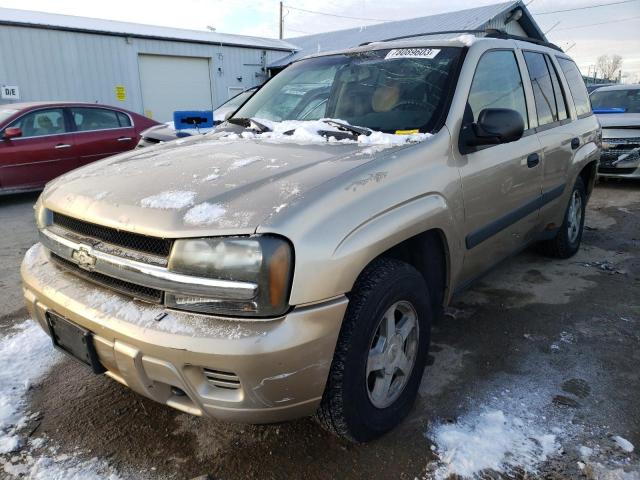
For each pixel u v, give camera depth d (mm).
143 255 1764
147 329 1664
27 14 14125
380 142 2332
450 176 2348
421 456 2074
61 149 7559
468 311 3463
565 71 4141
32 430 2248
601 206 6875
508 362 2801
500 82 3021
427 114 2535
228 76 17141
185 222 1676
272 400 1664
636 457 2043
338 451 2117
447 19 18875
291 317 1622
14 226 6008
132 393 2531
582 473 1963
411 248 2338
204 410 1722
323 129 2605
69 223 2074
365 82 2910
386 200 1947
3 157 7004
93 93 13977
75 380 2641
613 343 3006
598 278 4090
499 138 2459
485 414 2326
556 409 2363
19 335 3096
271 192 1781
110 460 2068
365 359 1903
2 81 12398
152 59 15227
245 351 1562
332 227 1716
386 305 1957
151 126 8805
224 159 2193
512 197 2980
